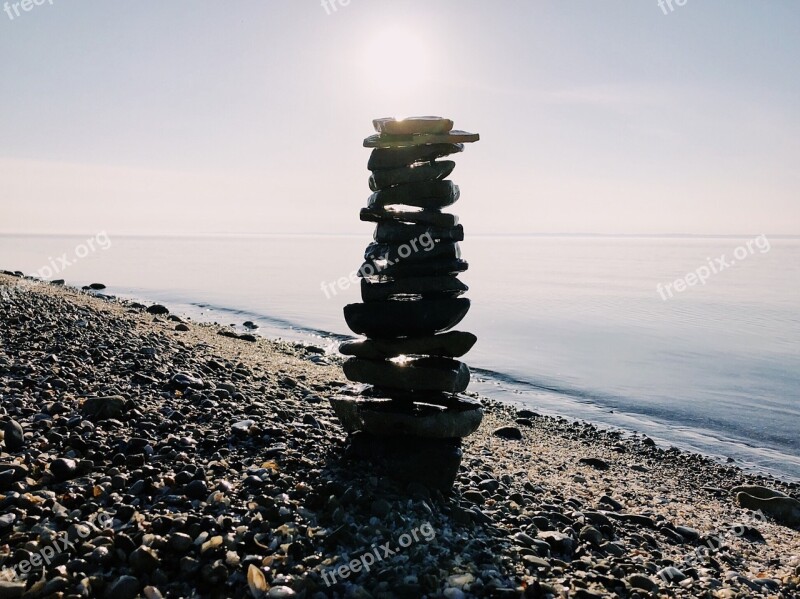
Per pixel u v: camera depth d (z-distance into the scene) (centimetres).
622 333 420
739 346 377
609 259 1955
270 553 65
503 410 212
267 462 86
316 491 78
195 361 145
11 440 80
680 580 79
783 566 95
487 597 64
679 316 527
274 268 1051
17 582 57
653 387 267
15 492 70
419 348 89
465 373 90
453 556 70
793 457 185
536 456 146
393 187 89
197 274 849
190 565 62
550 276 1067
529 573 70
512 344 365
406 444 86
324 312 457
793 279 1108
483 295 688
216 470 81
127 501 72
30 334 144
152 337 175
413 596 62
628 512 107
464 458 119
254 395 125
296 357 238
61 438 84
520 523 85
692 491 141
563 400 243
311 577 62
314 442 95
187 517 69
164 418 97
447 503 83
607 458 162
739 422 220
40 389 103
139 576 60
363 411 87
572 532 86
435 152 89
